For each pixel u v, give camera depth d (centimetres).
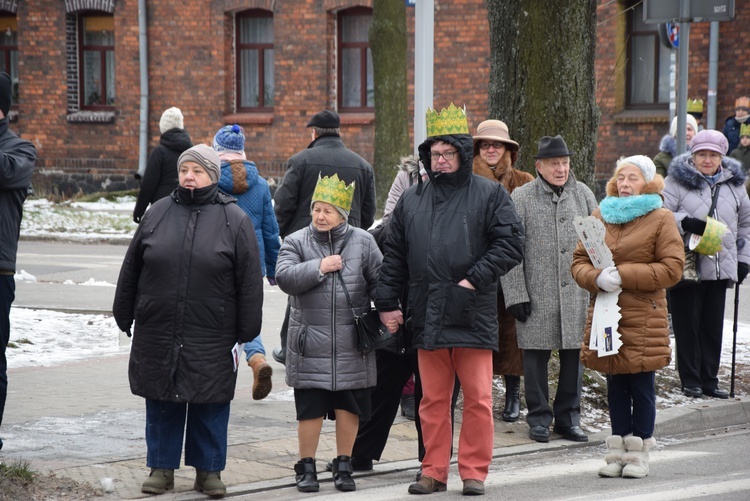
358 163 1788
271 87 5200
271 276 1841
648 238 1338
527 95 1861
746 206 1820
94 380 1845
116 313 1266
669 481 1317
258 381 1447
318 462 1407
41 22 5372
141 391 1236
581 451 1521
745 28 4262
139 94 5262
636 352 1333
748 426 1739
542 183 1582
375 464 1424
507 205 1270
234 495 1262
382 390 1381
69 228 4500
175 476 1332
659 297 1350
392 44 4153
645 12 2048
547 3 1842
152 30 5222
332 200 1306
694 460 1442
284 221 1778
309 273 1277
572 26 1850
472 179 1288
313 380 1286
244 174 1761
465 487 1262
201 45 5172
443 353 1288
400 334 1345
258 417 1619
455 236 1258
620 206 1347
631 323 1338
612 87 4503
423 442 1316
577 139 1864
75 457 1368
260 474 1337
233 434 1515
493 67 1917
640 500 1216
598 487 1293
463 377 1282
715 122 4281
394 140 4178
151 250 1233
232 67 5212
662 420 1650
